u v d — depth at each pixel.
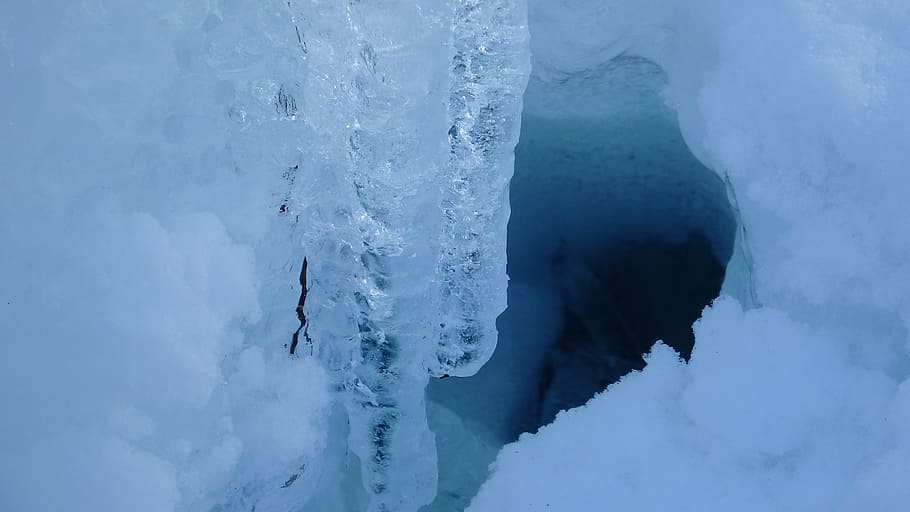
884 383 0.67
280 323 0.78
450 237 0.80
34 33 0.69
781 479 0.68
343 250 0.79
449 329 0.84
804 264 0.72
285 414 0.76
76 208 0.70
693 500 0.70
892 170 0.70
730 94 0.79
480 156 0.77
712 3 0.83
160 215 0.72
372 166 0.75
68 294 0.69
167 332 0.68
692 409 0.72
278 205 0.76
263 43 0.73
